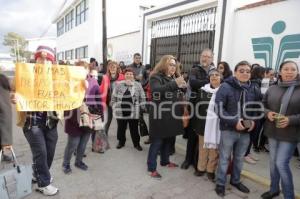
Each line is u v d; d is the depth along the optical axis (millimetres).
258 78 5254
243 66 3531
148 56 11453
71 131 4113
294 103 3199
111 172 4410
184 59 9500
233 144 3701
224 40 7449
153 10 10742
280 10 6121
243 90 3564
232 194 3795
